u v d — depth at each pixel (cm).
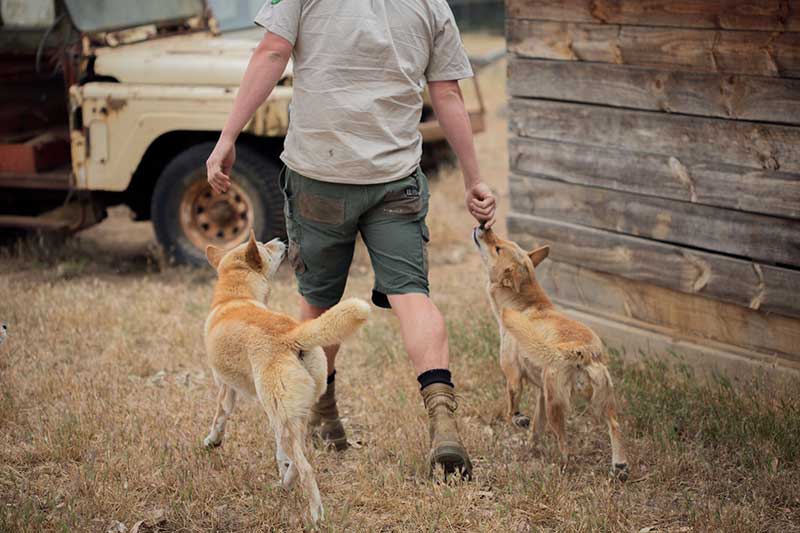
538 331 669
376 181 605
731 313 804
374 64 594
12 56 1336
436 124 1346
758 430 702
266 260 685
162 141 1229
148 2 1291
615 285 884
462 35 3294
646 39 804
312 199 618
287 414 564
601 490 623
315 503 568
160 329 991
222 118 1128
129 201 1301
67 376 845
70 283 1150
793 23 715
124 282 1186
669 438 705
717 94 769
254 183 1173
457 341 923
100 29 1200
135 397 820
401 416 760
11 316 1009
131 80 1166
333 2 591
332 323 559
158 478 658
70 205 1261
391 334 967
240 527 601
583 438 729
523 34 892
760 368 775
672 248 824
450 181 1564
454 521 595
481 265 1242
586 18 841
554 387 641
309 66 600
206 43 1268
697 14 767
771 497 623
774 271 759
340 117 596
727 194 779
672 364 833
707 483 641
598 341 662
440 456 607
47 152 1259
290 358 575
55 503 622
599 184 868
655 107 812
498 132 2103
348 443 723
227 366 608
